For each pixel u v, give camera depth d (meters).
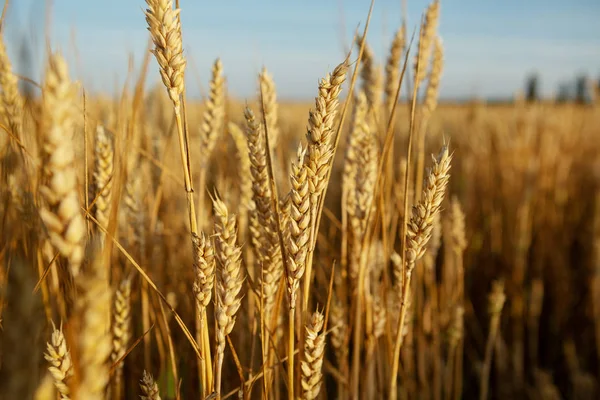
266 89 0.45
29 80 0.36
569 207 1.56
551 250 1.32
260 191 0.37
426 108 0.53
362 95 0.45
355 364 0.45
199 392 0.55
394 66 0.51
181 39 0.30
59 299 0.38
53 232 0.21
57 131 0.20
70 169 0.20
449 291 0.81
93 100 0.59
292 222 0.32
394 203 0.60
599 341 1.04
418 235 0.36
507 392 0.98
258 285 0.41
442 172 0.34
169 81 0.30
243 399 0.39
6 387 0.19
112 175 0.39
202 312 0.33
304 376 0.36
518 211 1.28
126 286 0.41
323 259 0.61
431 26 0.48
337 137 0.33
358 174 0.45
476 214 1.47
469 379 1.03
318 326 0.35
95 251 0.19
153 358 0.57
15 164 0.48
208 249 0.31
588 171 1.68
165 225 0.69
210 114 0.49
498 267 1.31
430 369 0.72
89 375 0.19
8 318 0.19
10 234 0.47
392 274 0.59
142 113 0.64
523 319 1.17
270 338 0.38
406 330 0.50
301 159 0.31
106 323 0.19
